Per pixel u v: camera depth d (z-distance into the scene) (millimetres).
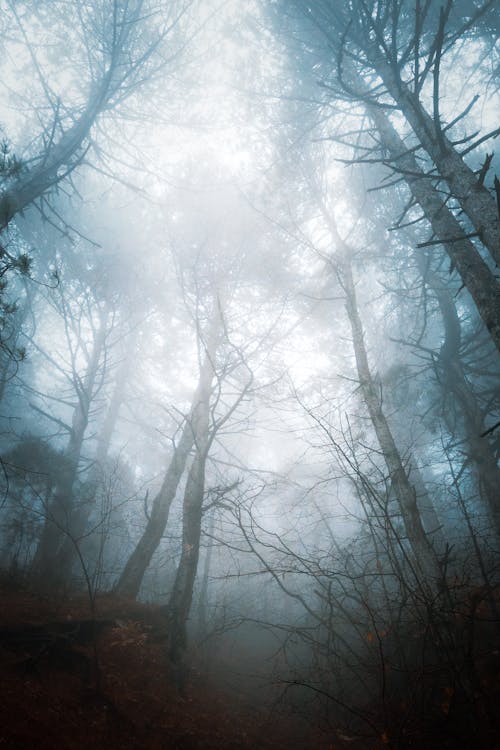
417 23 4910
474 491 10125
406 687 4789
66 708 4277
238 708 6281
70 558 9938
